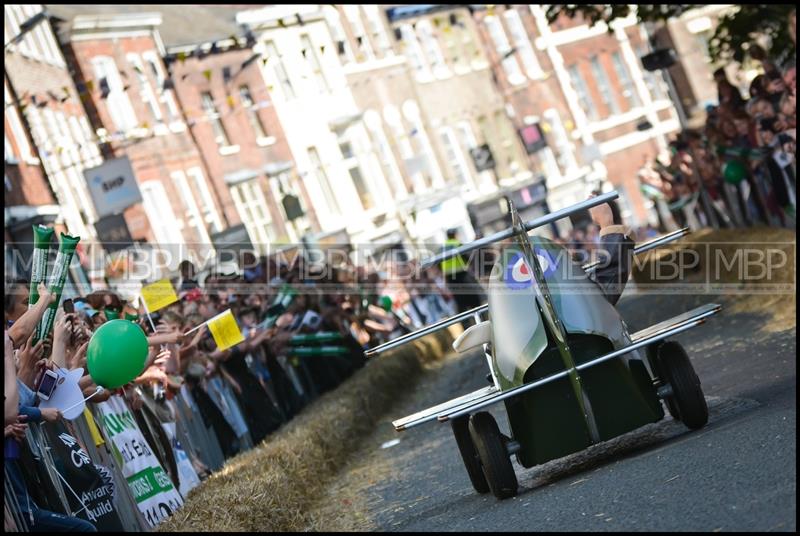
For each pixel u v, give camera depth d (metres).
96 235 35.53
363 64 65.62
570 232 48.16
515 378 9.68
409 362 26.86
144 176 45.59
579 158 75.19
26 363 9.21
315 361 22.73
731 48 23.47
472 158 70.50
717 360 14.45
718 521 6.68
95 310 13.66
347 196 62.38
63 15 43.56
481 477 10.43
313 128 61.28
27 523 8.37
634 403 9.68
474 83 71.81
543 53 74.75
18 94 35.09
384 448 16.12
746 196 23.61
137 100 46.25
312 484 13.05
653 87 78.81
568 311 9.63
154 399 13.52
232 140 54.81
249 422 17.39
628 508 7.70
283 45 60.34
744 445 8.51
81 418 10.78
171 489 12.55
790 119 19.25
